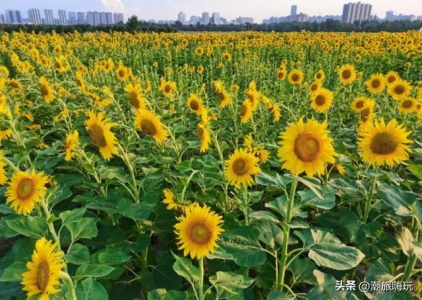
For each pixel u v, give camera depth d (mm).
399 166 4824
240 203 3084
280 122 6570
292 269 2873
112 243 3123
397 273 3199
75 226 2486
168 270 3131
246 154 2793
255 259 2535
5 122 3963
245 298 2830
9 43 23391
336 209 3855
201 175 3684
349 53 19328
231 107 5988
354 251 2438
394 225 3672
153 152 4742
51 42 23094
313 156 2223
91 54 20062
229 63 17156
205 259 3348
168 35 32906
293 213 2561
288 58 20406
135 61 17109
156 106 6348
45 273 1723
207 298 2611
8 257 3062
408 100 5262
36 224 2488
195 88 9828
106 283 3000
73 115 6891
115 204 3102
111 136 2953
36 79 10078
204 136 3500
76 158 4250
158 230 3186
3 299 2711
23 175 2352
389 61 16266
